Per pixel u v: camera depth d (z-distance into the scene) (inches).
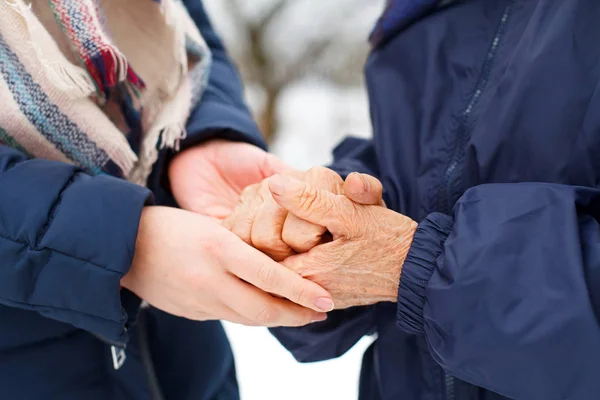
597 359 21.2
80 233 24.6
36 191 25.0
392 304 29.1
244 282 25.1
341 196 25.2
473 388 27.0
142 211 26.3
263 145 33.3
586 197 23.1
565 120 24.5
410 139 29.0
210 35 37.4
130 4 30.5
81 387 30.0
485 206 23.7
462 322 22.8
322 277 25.1
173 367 33.6
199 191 31.5
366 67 31.3
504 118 25.6
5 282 24.8
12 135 27.5
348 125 125.0
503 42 27.3
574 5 24.6
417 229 25.1
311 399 55.4
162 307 26.8
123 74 28.1
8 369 28.5
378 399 30.8
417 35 29.5
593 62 24.3
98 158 28.8
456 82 28.3
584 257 22.1
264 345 62.4
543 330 21.7
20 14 26.4
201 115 32.4
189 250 25.2
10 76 26.9
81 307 25.2
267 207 26.1
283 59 126.3
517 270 22.4
